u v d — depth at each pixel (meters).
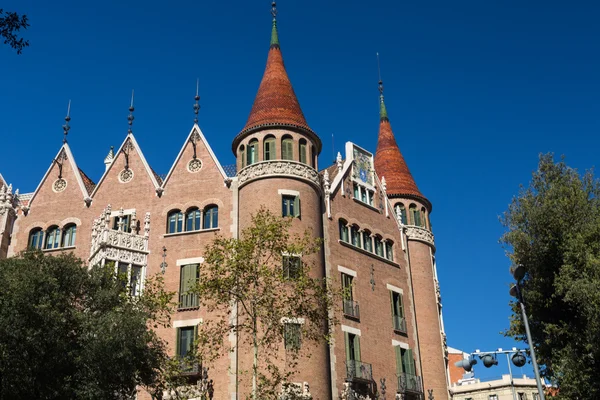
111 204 44.09
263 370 36.28
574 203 35.44
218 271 31.61
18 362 26.84
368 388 41.03
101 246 39.50
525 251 36.03
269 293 32.84
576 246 33.41
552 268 35.38
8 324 27.03
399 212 50.62
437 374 46.44
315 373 36.75
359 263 44.88
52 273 30.62
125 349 28.89
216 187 43.16
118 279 34.09
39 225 44.59
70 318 29.88
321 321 38.31
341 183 46.56
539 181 37.91
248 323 37.34
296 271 32.47
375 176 50.41
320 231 42.38
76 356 29.02
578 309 32.88
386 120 57.47
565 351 33.19
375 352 42.78
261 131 43.41
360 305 43.38
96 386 28.48
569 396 32.31
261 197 41.19
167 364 31.17
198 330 38.94
